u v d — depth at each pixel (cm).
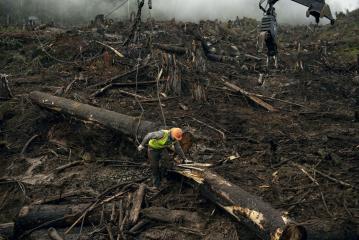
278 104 1206
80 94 1159
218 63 1789
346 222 524
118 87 1233
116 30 2286
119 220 566
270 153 788
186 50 1647
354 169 730
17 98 1148
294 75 1630
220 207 565
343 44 2530
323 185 662
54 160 806
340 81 1567
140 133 738
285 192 642
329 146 849
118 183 694
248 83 1462
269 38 1576
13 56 1759
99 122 829
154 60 1373
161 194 644
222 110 1091
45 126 952
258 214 489
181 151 655
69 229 558
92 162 789
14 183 718
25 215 562
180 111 1053
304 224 496
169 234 541
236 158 768
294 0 1396
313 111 1133
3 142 881
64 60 1625
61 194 650
